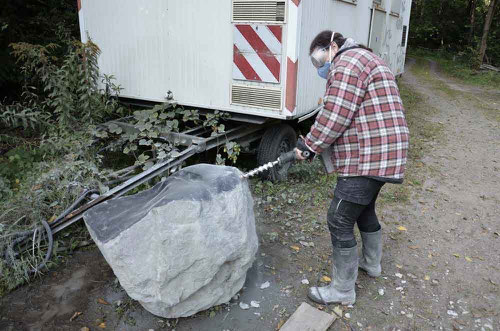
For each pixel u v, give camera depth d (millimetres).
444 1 33938
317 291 2932
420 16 35188
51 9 7250
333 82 2402
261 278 3182
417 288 3178
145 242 2383
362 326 2760
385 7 7133
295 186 4773
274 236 3717
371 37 6551
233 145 4391
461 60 24484
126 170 3990
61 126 4559
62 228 3328
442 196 4918
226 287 2758
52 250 3230
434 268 3451
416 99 11727
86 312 2789
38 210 3391
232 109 4379
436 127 8250
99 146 4715
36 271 3059
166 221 2342
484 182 5445
